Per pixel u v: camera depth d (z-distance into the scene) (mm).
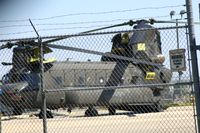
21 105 29266
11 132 20094
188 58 13539
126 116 28203
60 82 31281
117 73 33219
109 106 32656
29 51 25844
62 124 23344
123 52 32781
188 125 20719
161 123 22516
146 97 32875
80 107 32156
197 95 13273
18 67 28172
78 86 31875
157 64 30844
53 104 31109
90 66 32594
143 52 32312
